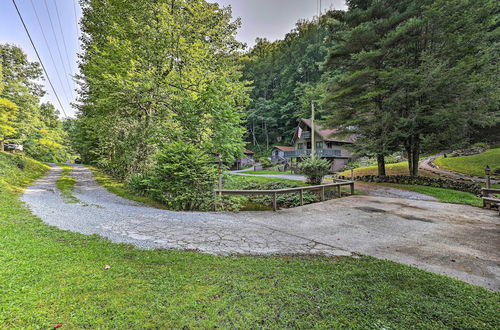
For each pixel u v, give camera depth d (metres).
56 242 3.42
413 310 2.11
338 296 2.31
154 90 10.09
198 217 5.85
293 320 1.91
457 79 10.61
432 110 11.25
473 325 1.92
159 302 2.06
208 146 8.37
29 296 2.00
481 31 11.02
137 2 10.03
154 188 7.78
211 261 3.10
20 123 16.89
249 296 2.24
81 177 14.35
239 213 6.63
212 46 12.34
